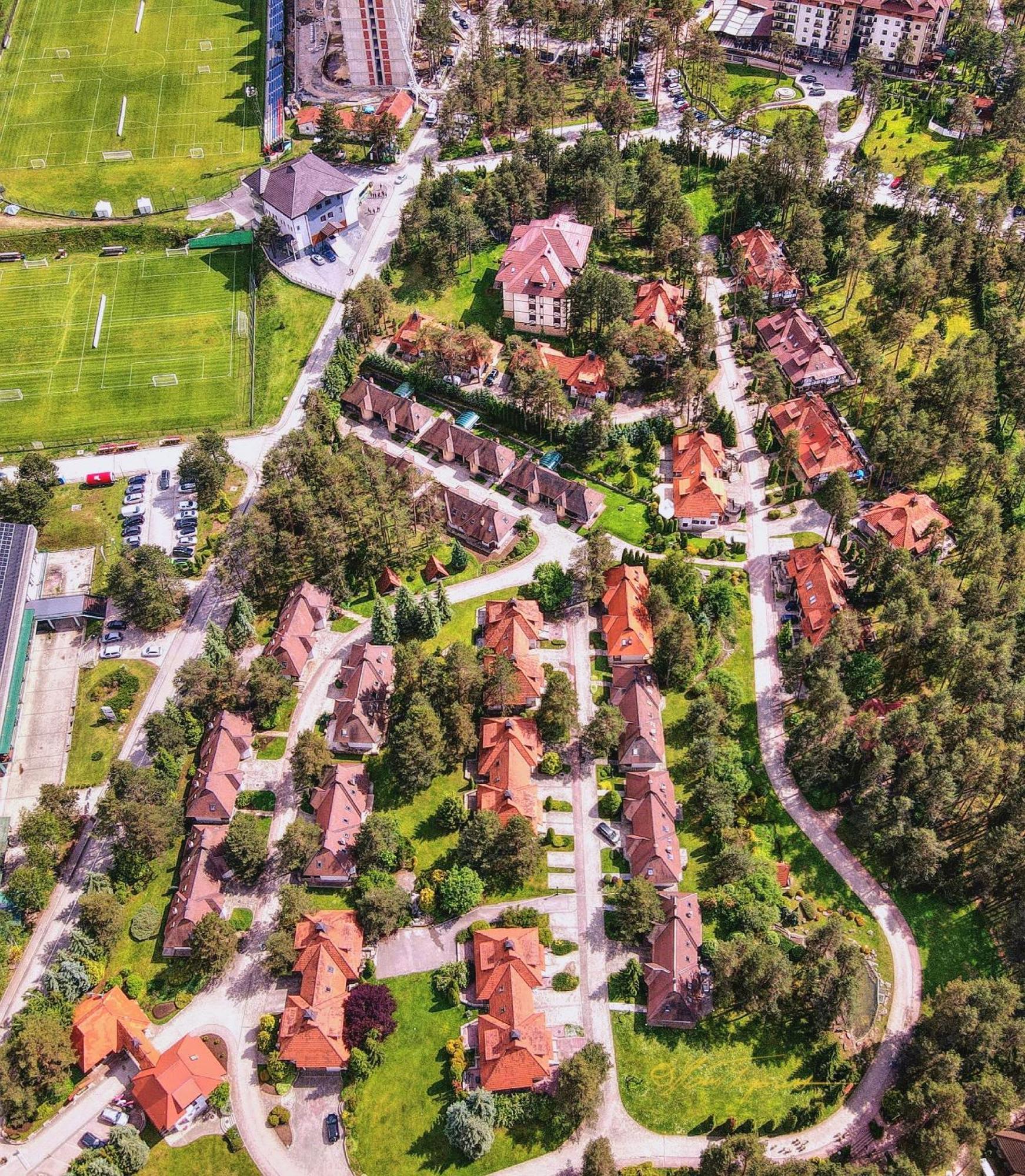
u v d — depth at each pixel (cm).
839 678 17212
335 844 15800
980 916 15625
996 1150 13438
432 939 15225
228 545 19675
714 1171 12631
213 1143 13512
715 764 16738
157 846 15838
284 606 19475
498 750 16762
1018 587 18238
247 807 16850
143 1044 14275
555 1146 13362
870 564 19138
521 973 14438
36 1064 13550
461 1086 13788
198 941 14662
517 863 15475
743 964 14050
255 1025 14575
